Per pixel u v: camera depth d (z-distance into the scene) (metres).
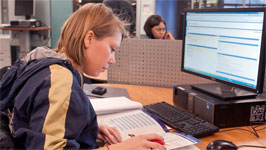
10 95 0.73
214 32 1.31
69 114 0.69
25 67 0.77
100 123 1.08
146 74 1.85
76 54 0.86
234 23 1.19
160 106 1.34
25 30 4.52
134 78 1.89
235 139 1.04
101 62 0.88
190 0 4.70
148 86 1.86
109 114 1.22
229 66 1.24
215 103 1.14
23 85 0.72
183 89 1.41
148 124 1.12
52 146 0.64
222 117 1.15
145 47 1.82
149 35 3.10
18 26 4.43
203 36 1.39
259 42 1.08
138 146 0.79
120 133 1.04
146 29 3.09
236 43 1.19
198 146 0.97
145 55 1.83
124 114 1.22
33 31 4.73
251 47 1.12
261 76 1.09
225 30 1.25
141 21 4.60
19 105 0.68
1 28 4.34
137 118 1.18
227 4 4.62
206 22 1.36
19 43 4.59
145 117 1.19
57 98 0.67
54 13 4.83
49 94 0.67
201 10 1.37
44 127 0.64
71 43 0.86
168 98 1.59
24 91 0.69
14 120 0.71
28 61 0.79
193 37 1.46
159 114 1.23
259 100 1.19
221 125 1.15
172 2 4.68
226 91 1.28
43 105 0.67
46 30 4.76
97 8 0.89
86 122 0.73
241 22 1.16
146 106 1.35
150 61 1.83
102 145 0.97
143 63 1.85
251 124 1.19
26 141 0.66
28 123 0.70
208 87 1.37
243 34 1.15
